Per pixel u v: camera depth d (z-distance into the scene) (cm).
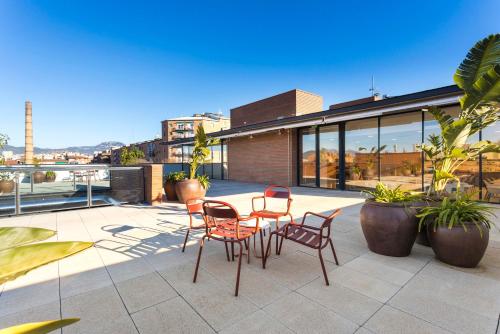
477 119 370
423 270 286
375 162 904
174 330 189
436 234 303
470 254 282
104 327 193
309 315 205
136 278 272
